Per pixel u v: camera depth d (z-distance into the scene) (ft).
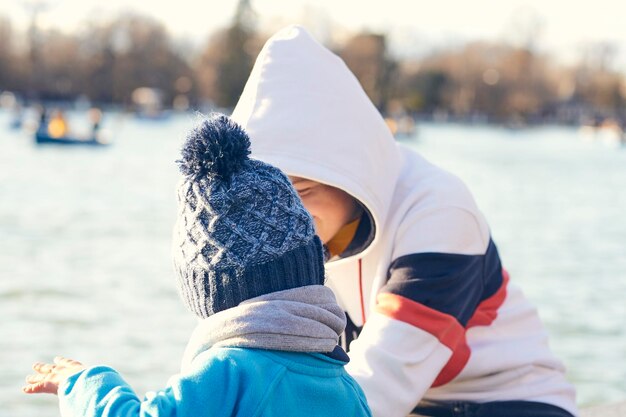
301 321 5.94
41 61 415.03
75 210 90.84
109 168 139.95
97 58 419.13
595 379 35.63
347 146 9.07
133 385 34.14
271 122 9.07
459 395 9.32
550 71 500.33
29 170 129.29
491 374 9.32
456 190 9.39
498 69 474.90
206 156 5.95
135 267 60.23
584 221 98.73
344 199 9.34
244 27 364.58
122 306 47.80
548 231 88.79
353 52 384.68
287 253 5.97
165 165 149.79
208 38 426.10
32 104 394.11
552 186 143.13
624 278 62.18
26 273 56.75
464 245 9.09
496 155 222.89
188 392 5.69
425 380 8.68
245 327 5.83
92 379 6.12
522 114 471.21
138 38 424.05
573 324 46.11
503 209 107.65
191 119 6.38
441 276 8.83
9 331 41.91
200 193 5.92
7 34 416.26
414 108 440.86
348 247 9.50
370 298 9.64
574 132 451.12
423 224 9.11
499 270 9.67
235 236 5.84
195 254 5.91
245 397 5.74
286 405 5.89
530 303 9.88
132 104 416.87
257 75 9.40
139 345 39.81
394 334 8.61
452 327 8.82
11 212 86.99
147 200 102.32
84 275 56.75
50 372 6.48
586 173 176.24
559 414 9.33
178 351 39.06
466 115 468.34
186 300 6.18
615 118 474.08
